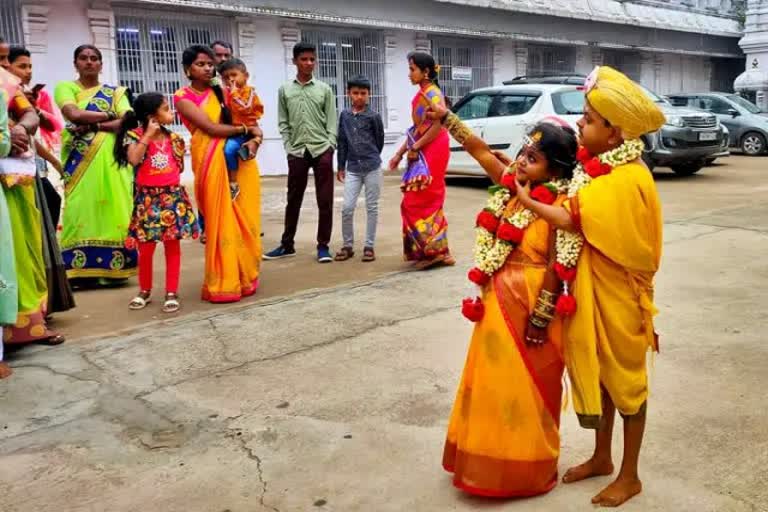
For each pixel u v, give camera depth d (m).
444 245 6.10
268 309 5.06
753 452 2.92
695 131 11.88
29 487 2.87
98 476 2.94
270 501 2.72
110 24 11.31
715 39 24.52
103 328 4.80
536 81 12.14
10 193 4.26
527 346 2.51
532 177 2.53
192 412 3.49
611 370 2.49
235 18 12.91
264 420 3.38
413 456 3.01
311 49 6.43
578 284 2.43
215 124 5.16
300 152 6.54
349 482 2.83
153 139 4.98
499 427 2.53
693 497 2.61
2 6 10.48
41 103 6.04
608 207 2.34
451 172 11.88
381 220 8.95
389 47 15.45
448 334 4.45
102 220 5.86
